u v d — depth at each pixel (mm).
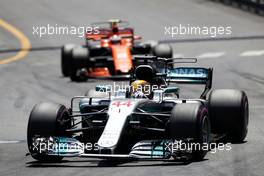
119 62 83812
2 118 60688
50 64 100938
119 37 87375
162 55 86125
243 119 45875
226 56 105812
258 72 89250
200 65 97312
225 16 145250
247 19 143250
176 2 158750
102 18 141875
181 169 38438
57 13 147375
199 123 39562
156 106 43938
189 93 72500
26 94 74188
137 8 151625
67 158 42750
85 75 83188
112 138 39062
